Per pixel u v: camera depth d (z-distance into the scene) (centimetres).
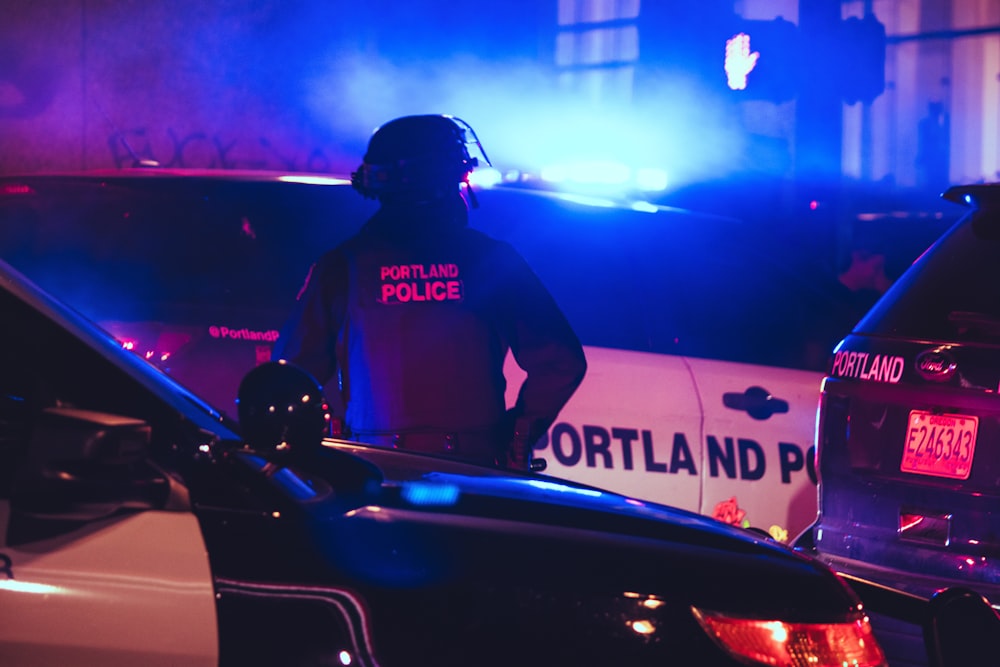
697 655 577
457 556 579
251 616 556
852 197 2795
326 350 952
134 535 556
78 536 552
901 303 1070
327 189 1173
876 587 770
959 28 2752
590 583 581
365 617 562
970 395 1004
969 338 1017
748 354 1335
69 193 1138
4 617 544
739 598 595
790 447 1298
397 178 933
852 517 1070
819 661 595
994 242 1045
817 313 1397
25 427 589
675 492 1243
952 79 2762
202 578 556
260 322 1088
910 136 2791
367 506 597
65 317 600
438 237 937
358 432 934
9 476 563
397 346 920
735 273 1356
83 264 1108
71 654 546
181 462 580
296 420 625
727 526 694
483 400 926
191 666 552
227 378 1070
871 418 1058
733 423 1277
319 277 945
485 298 933
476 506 623
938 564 1009
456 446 916
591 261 1283
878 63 2523
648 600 582
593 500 680
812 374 1347
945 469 1012
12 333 588
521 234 1267
